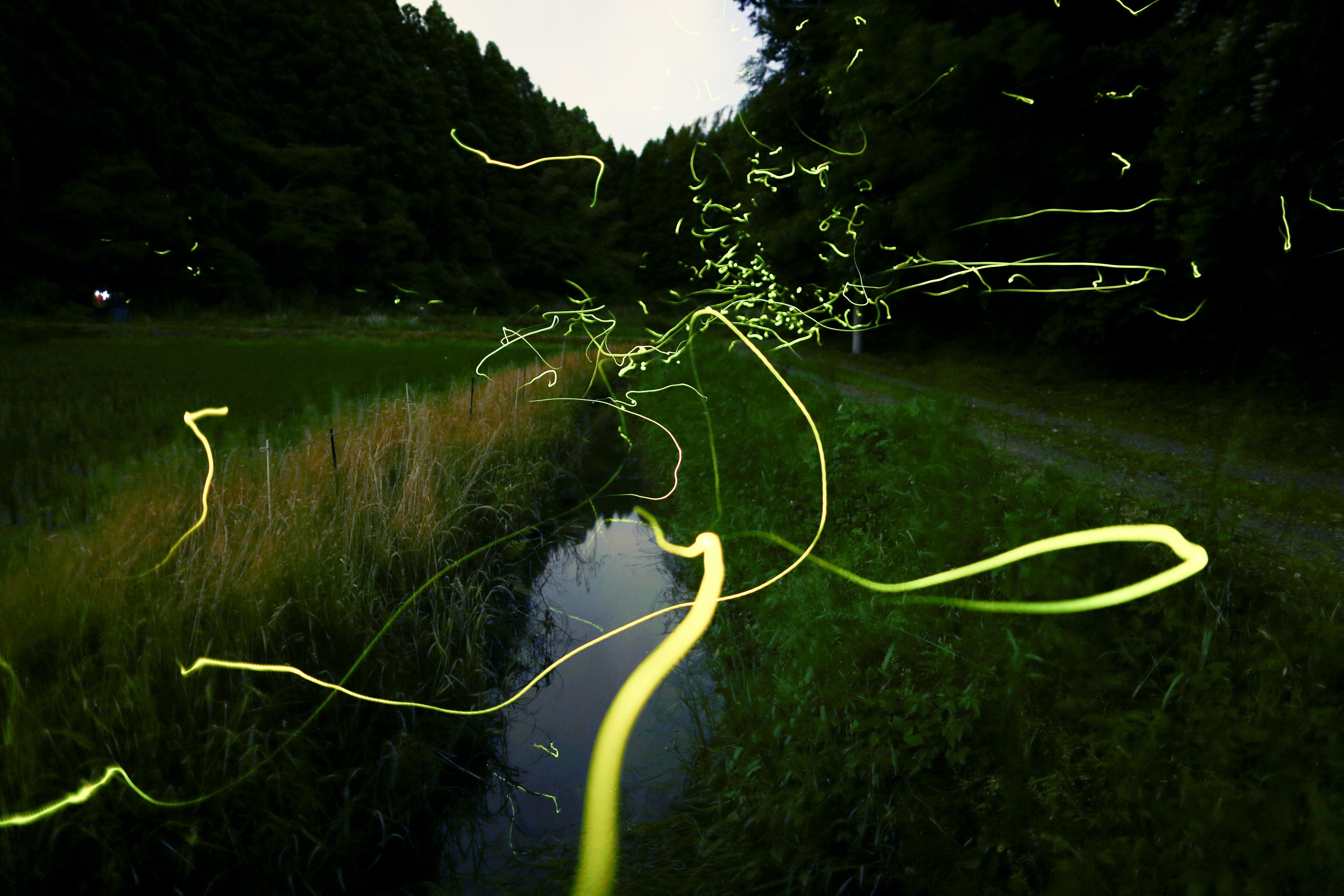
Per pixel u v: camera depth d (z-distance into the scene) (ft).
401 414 26.35
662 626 17.22
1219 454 25.72
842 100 51.55
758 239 73.05
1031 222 46.57
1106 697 10.43
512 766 12.30
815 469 22.29
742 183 80.74
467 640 13.87
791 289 73.92
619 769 11.98
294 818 9.52
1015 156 44.91
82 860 8.68
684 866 9.73
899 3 45.47
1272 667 10.12
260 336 91.20
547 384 41.32
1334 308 32.94
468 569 17.39
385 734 11.43
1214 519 14.39
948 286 62.23
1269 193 30.66
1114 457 25.48
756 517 20.13
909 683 11.17
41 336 74.18
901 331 74.38
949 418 22.00
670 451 30.81
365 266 162.40
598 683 14.75
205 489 13.78
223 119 141.28
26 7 100.48
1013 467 21.74
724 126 78.18
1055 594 12.07
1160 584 11.30
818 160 65.05
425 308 166.61
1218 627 11.23
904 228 54.95
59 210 100.99
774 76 72.79
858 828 9.14
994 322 63.36
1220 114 30.89
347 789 10.00
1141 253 41.01
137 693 9.76
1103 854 8.00
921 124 47.34
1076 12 42.63
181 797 9.15
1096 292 42.19
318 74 167.63
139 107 117.50
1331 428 27.71
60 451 23.89
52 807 8.29
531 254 220.23
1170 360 42.52
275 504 15.96
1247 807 8.02
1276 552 14.46
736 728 11.85
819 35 65.62
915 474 18.57
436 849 10.51
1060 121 43.14
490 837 10.74
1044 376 47.60
